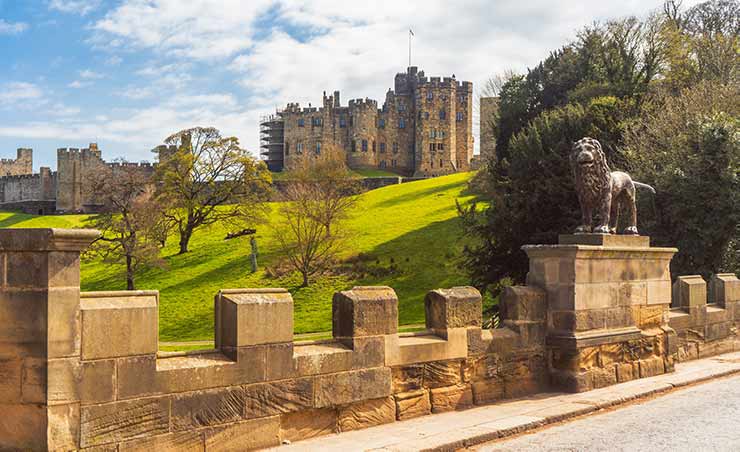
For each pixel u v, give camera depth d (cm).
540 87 6222
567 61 6172
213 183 7994
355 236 7306
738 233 2722
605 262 1262
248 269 6800
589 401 1105
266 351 802
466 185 9438
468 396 1064
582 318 1202
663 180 2748
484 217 4112
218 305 790
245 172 8044
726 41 5681
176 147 9088
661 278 1430
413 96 16750
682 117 3350
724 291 1828
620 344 1293
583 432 942
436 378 1019
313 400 848
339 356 880
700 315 1708
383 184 12188
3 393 637
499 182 3941
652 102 4125
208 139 8031
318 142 16462
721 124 2686
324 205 6888
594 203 1277
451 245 6544
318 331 4888
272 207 9356
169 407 714
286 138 16825
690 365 1571
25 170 17800
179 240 8438
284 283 6294
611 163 3462
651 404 1144
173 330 5197
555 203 3462
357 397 899
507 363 1135
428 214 8019
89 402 654
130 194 6838
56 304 633
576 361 1185
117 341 675
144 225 6612
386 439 847
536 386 1188
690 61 5681
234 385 769
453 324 1045
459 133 16775
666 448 859
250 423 783
